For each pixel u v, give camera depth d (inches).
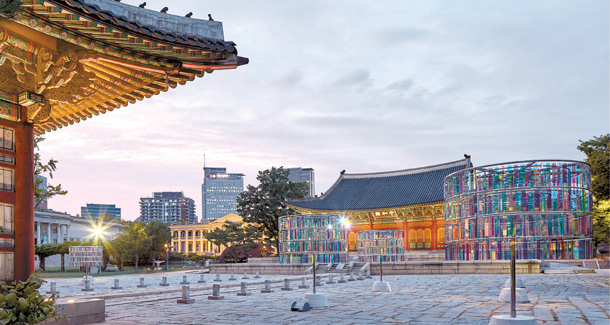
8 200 438.0
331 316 607.8
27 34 409.4
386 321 558.6
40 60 424.2
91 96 531.8
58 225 4478.3
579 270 1498.5
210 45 449.7
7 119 440.5
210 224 6294.3
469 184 874.1
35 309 309.1
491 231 827.4
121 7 404.2
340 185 3053.6
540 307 664.4
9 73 440.8
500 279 1284.4
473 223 861.8
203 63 476.7
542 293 861.2
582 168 822.5
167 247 3619.6
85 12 366.9
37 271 324.8
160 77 484.7
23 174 449.1
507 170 825.5
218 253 6171.3
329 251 1844.2
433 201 2479.1
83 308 506.0
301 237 1855.3
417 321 555.2
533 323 438.0
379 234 1814.7
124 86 502.9
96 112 559.5
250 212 2987.2
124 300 858.1
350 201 2842.0
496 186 828.6
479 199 851.4
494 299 784.9
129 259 3326.8
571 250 812.0
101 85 506.3
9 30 396.2
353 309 677.9
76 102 545.3
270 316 613.6
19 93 444.8
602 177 1931.6
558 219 795.4
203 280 1485.0
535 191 802.8
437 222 2566.4
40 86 439.5
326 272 1779.0
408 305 718.5
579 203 810.2
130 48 430.9
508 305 696.4
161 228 3577.8
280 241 1921.8
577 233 804.0
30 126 457.7
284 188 3061.0
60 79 437.4
